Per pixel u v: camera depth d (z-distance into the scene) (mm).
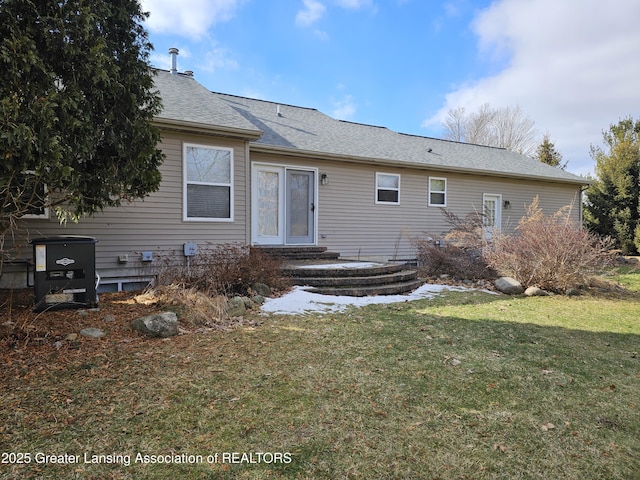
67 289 4836
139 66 4340
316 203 9883
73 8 3514
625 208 16172
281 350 3941
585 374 3529
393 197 11164
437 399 2953
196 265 6793
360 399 2918
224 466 2104
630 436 2490
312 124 11891
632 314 6141
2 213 3744
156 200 6879
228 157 7559
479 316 5695
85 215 6305
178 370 3373
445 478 2045
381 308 5969
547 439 2436
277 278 6773
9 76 3119
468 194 12625
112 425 2480
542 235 8234
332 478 2023
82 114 3693
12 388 2936
